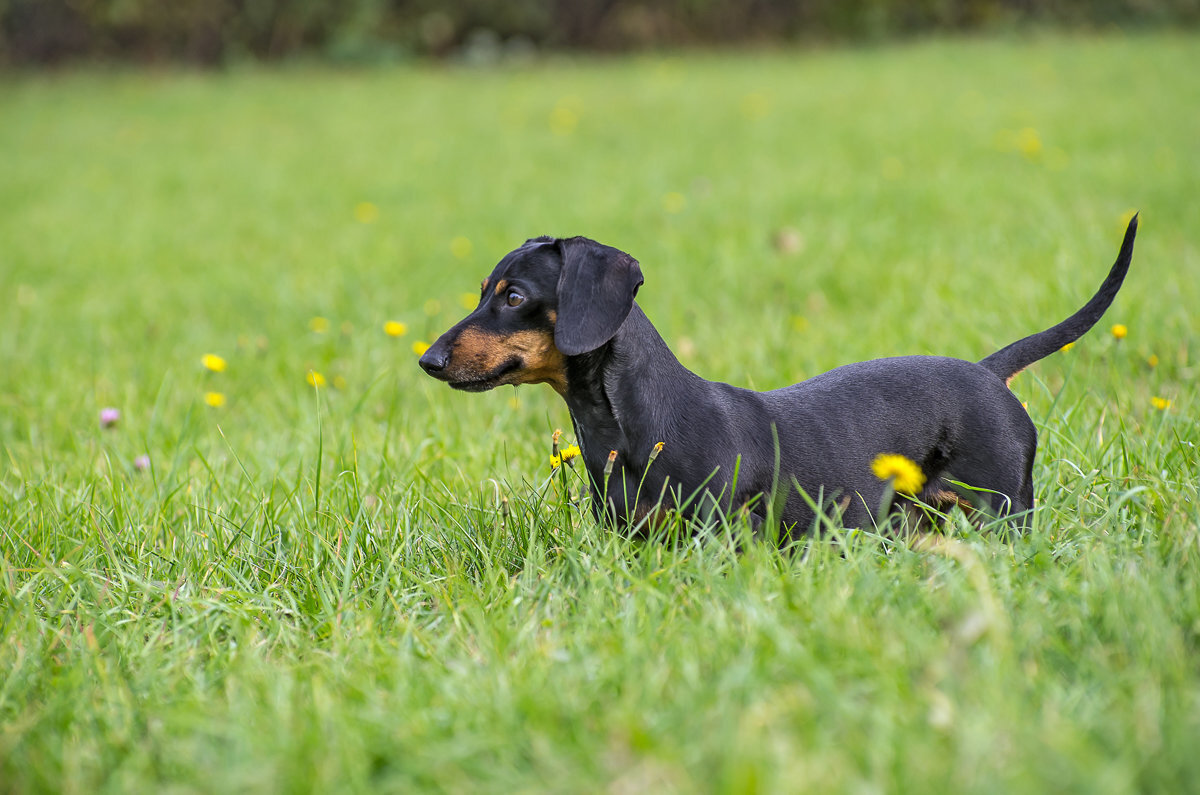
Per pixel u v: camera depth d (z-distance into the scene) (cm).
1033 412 421
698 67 2097
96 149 1520
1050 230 718
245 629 308
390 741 235
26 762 245
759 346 547
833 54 2197
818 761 211
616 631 276
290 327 672
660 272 741
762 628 260
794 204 922
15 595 331
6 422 530
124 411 527
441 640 285
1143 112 1216
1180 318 511
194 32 2369
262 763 229
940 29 2441
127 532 373
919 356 371
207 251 936
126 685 279
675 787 210
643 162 1202
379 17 2380
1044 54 1867
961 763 206
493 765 226
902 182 967
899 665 244
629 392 332
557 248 340
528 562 321
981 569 279
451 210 1027
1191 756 205
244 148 1477
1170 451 371
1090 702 231
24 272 894
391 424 487
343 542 359
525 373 339
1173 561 289
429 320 644
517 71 2188
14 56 2331
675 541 312
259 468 441
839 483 348
